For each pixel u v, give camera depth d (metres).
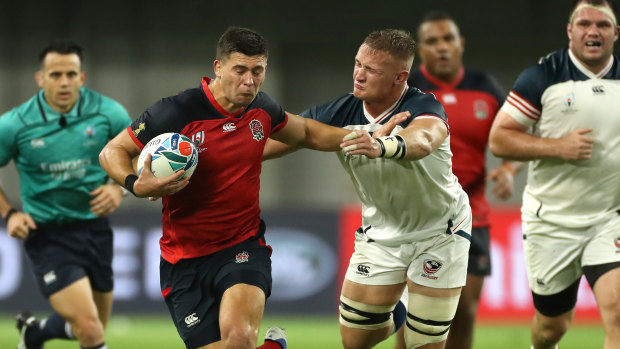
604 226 21.72
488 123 27.33
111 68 62.91
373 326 21.44
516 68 65.06
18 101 62.25
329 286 43.09
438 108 19.16
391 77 19.02
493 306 41.38
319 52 65.69
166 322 41.41
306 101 65.88
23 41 62.34
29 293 42.50
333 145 19.70
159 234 42.84
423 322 20.47
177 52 63.44
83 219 25.55
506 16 64.12
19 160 25.33
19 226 24.50
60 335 26.94
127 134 18.69
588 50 21.23
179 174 17.22
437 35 27.66
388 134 18.28
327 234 43.22
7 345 34.56
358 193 21.08
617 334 20.06
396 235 20.66
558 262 22.53
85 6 62.72
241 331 17.86
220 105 18.58
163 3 63.34
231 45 17.73
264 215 43.47
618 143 21.52
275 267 43.25
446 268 20.34
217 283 19.08
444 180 20.02
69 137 25.06
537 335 24.22
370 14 64.50
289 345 34.81
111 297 26.64
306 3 64.50
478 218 26.53
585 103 21.48
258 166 19.23
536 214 22.81
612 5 21.39
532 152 21.45
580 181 21.83
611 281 20.69
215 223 19.08
